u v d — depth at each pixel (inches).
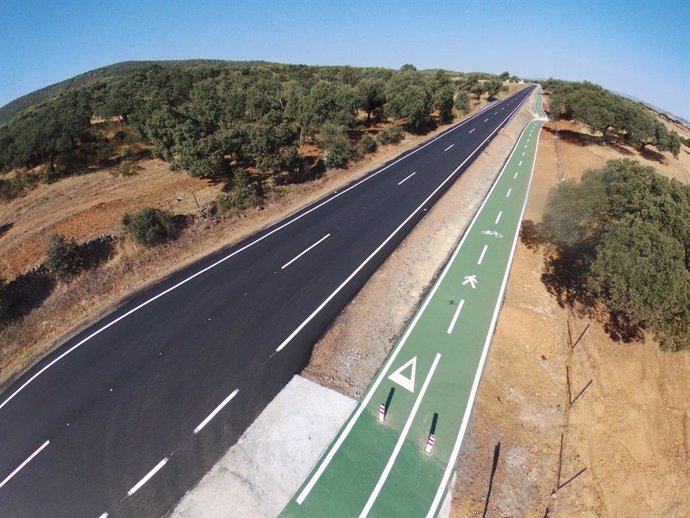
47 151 1396.4
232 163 1407.5
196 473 429.4
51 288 786.8
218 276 767.1
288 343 602.2
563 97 2236.7
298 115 1740.9
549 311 754.8
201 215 1008.2
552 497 449.1
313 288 730.2
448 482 438.0
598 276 633.6
